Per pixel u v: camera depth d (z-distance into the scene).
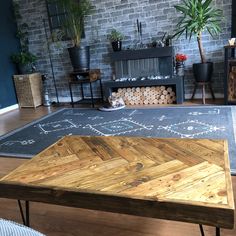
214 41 4.08
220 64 4.14
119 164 1.31
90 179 1.18
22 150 2.80
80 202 1.10
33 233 0.76
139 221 1.58
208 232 1.43
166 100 4.29
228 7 3.87
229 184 1.05
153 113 3.70
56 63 5.13
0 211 1.80
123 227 1.54
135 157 1.38
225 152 1.35
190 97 4.46
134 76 4.48
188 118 3.29
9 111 4.88
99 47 4.75
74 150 1.54
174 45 4.30
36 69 5.31
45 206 1.81
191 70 4.34
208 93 4.32
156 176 1.16
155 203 0.98
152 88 4.33
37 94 5.04
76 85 5.09
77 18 4.43
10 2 5.03
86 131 3.21
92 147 1.57
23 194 1.20
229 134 2.65
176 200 0.96
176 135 2.77
